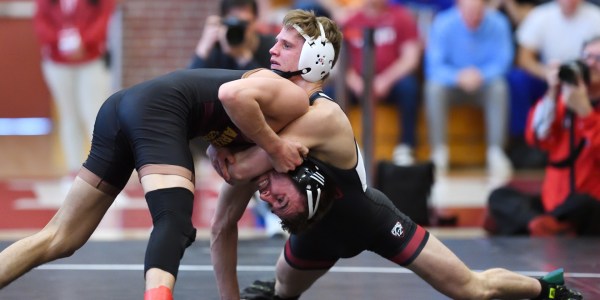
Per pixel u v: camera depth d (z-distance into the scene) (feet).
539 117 46.01
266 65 46.19
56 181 69.21
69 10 65.62
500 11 70.95
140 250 42.34
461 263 29.32
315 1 69.26
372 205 28.37
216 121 28.09
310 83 27.86
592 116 44.86
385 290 34.19
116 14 77.20
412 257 28.89
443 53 66.85
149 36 78.54
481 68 67.00
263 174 27.12
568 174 46.09
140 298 32.81
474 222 53.21
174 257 25.86
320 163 27.20
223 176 27.78
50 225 28.27
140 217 55.21
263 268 38.58
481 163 71.46
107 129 27.96
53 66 66.44
